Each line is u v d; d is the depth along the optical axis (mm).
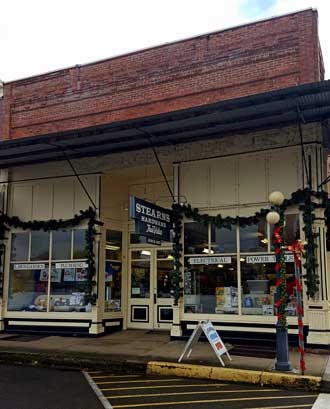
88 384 8555
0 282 14836
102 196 14320
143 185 15383
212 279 12273
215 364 9344
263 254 11758
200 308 12289
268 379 8414
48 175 14945
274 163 11930
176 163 13070
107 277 14438
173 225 12789
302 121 11047
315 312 10719
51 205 14758
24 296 14672
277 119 10977
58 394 7746
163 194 15047
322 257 10930
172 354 10469
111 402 7227
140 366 9594
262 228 11883
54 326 14000
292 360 9688
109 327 14125
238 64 12672
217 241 12367
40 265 14633
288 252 11367
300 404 7129
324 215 11188
